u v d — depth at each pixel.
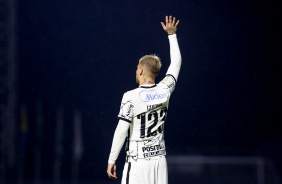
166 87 15.61
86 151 38.12
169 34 16.41
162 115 15.48
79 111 38.25
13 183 36.19
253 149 39.94
